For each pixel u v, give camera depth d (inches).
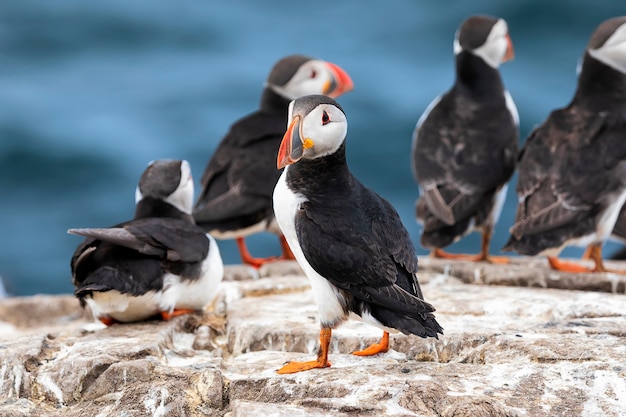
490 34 556.7
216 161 576.7
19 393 357.4
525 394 327.0
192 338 416.5
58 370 358.3
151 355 371.2
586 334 381.1
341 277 336.5
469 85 563.2
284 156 337.4
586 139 497.7
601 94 513.7
